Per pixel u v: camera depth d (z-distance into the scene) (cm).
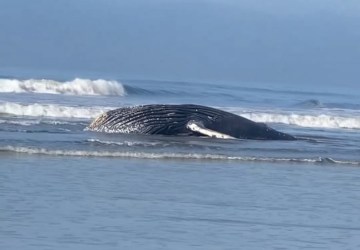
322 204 4381
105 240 3241
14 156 5366
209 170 5381
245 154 6341
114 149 6047
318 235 3584
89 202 4003
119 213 3791
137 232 3416
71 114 9681
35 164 5094
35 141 6238
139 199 4178
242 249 3244
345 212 4191
